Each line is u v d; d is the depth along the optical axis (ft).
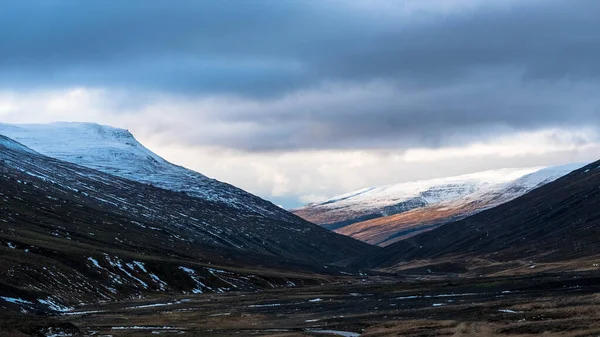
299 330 379.55
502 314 358.23
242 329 399.03
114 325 423.64
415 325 351.46
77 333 367.66
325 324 404.36
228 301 589.73
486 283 604.90
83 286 601.62
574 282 519.60
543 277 614.34
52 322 371.56
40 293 532.73
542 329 299.99
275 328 397.80
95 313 500.33
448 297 510.99
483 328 317.63
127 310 521.65
